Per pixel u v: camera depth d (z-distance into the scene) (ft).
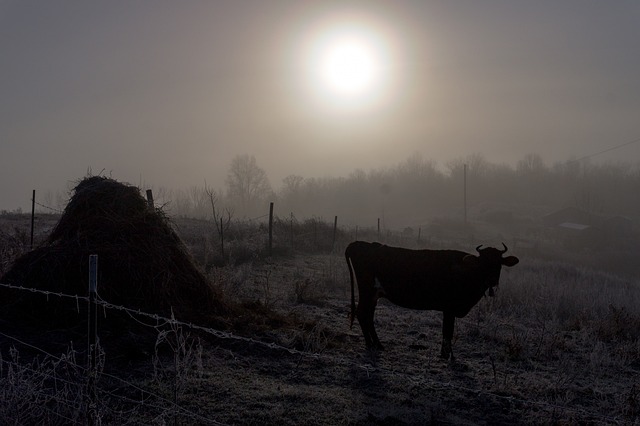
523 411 25.34
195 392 24.36
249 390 25.11
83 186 36.96
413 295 34.24
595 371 32.71
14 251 46.85
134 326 31.04
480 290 33.45
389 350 34.27
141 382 24.54
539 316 49.21
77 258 32.76
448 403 25.94
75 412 19.25
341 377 28.22
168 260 34.99
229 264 60.29
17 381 21.04
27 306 31.81
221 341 31.37
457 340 38.24
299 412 23.32
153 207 37.63
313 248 84.94
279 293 49.34
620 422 23.81
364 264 35.27
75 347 28.07
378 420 22.89
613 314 45.24
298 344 32.24
